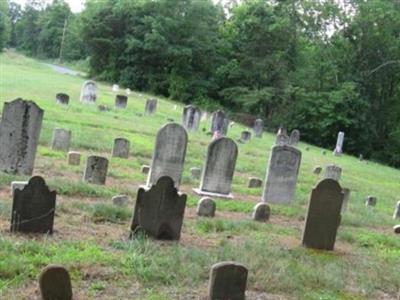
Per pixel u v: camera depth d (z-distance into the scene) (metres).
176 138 13.74
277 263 8.36
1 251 7.20
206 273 7.56
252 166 20.44
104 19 60.41
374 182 25.88
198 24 58.81
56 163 14.56
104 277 7.00
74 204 10.37
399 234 13.11
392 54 50.78
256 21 52.88
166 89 58.62
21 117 12.53
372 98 51.84
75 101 30.11
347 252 10.32
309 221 10.09
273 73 52.94
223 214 12.38
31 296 6.18
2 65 51.78
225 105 55.78
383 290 8.19
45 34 105.56
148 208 8.98
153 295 6.62
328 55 51.53
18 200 8.16
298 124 49.00
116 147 17.42
